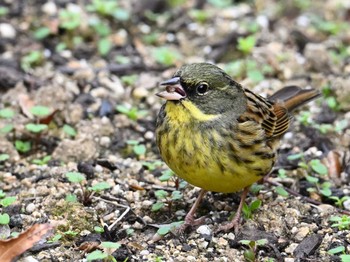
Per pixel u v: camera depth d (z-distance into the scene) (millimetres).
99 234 10836
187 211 11578
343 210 11672
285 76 15609
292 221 11273
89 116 14125
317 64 15891
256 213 11367
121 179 12328
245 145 10562
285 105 12117
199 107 10469
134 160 13055
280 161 12969
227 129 10516
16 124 13562
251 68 15672
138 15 17672
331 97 14766
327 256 10594
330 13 18297
